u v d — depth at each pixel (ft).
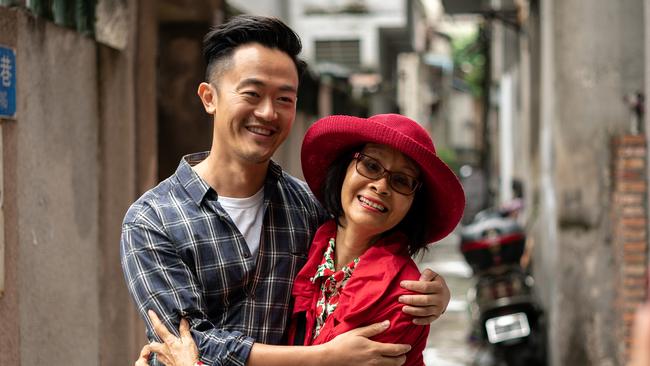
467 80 95.50
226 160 8.37
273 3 36.52
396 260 7.93
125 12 13.47
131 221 8.18
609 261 18.58
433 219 8.57
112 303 12.89
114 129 13.03
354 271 7.89
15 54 9.93
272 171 8.71
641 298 17.19
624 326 17.28
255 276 8.33
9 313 9.73
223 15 20.01
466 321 31.78
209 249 8.13
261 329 8.31
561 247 18.98
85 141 12.00
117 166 13.14
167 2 18.44
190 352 7.55
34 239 10.39
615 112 18.67
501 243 22.08
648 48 14.16
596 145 18.72
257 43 8.14
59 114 11.16
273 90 8.13
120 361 13.17
